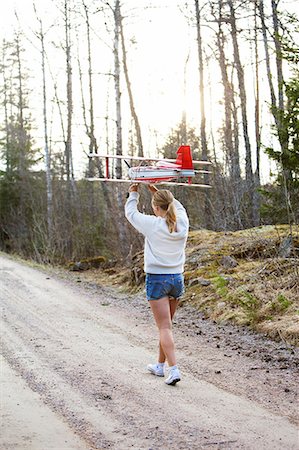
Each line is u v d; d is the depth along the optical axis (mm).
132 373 6590
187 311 10461
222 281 10312
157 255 6074
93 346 7934
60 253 24734
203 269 12062
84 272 18469
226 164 25062
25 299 12094
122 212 21438
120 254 21734
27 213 35875
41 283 14812
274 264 10820
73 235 25828
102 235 25391
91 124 28344
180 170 6469
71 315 10328
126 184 21422
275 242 12055
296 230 12180
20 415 5230
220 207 20000
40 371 6684
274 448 4457
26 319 9875
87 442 4617
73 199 31297
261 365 6855
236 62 22828
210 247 13234
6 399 5691
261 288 9852
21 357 7324
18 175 37125
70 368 6809
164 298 6117
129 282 14125
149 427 4914
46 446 4523
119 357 7328
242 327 8828
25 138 39469
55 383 6215
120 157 6391
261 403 5512
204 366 6859
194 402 5547
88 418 5148
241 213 18859
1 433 4789
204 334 8648
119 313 10648
